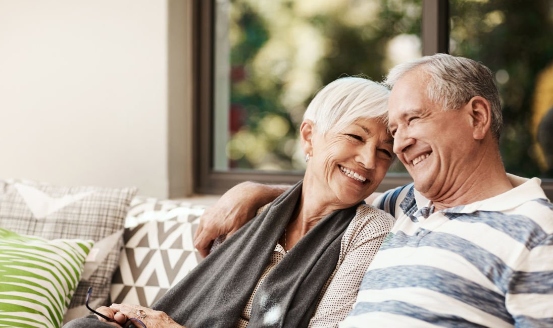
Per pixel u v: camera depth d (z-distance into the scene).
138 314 1.86
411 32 2.90
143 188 2.88
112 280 2.32
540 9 2.63
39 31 3.03
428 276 1.53
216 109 3.03
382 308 1.58
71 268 2.21
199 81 2.98
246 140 3.12
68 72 2.99
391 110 1.70
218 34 3.03
